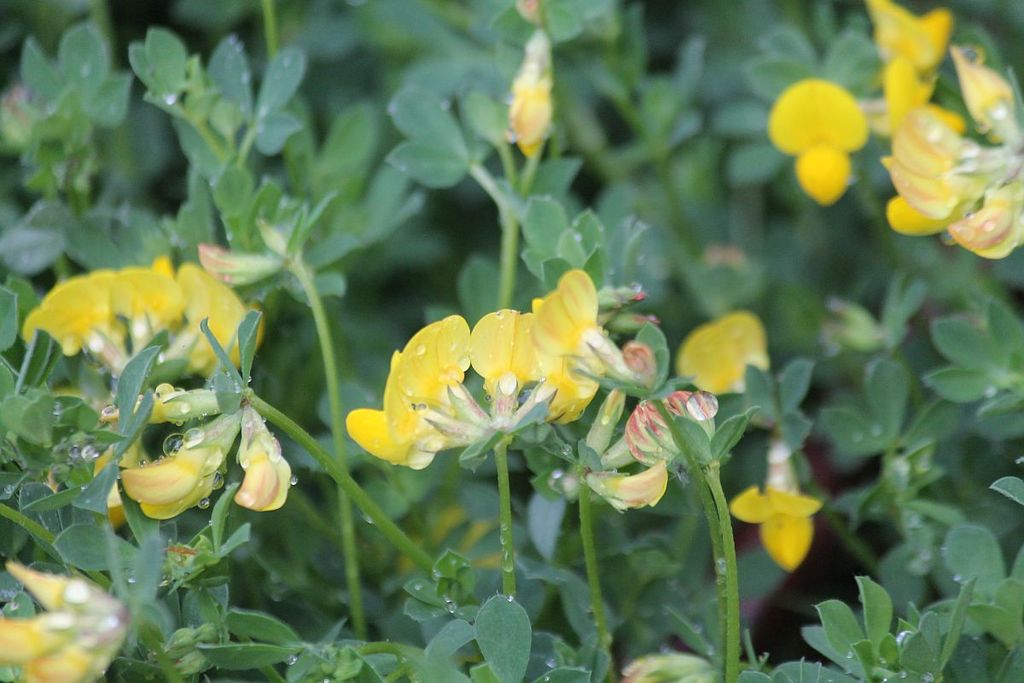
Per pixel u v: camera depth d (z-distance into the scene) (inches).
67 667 14.5
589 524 15.6
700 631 16.4
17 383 15.5
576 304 15.2
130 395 15.3
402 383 15.3
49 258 17.1
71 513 15.6
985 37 17.4
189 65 17.0
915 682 15.3
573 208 17.6
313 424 17.7
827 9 18.4
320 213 16.3
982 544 15.8
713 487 15.3
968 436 17.0
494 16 16.9
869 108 17.6
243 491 15.3
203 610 15.4
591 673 15.6
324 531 16.9
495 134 17.0
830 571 17.6
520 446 15.6
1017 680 15.6
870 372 16.8
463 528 17.0
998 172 15.7
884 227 18.3
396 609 16.7
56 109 17.0
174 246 17.0
